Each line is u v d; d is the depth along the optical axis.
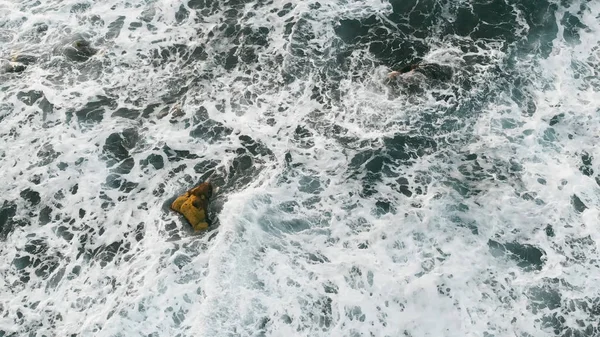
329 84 15.35
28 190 13.59
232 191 13.30
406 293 11.58
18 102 15.17
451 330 11.17
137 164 14.02
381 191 13.27
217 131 14.55
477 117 14.50
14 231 12.95
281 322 11.21
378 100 14.90
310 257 12.15
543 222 12.65
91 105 15.12
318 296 11.55
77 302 11.73
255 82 15.52
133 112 15.01
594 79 15.20
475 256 12.12
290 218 12.78
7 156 14.18
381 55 15.91
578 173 13.43
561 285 11.77
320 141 14.23
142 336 11.12
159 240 12.53
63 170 13.92
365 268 11.94
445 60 15.65
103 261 12.35
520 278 11.84
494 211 12.80
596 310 11.47
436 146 14.03
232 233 12.33
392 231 12.52
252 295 11.52
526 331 11.18
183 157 14.11
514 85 15.08
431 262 12.02
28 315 11.61
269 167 13.76
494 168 13.56
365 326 11.21
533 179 13.34
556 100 14.76
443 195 13.09
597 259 12.15
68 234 12.86
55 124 14.77
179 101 15.22
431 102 14.77
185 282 11.77
